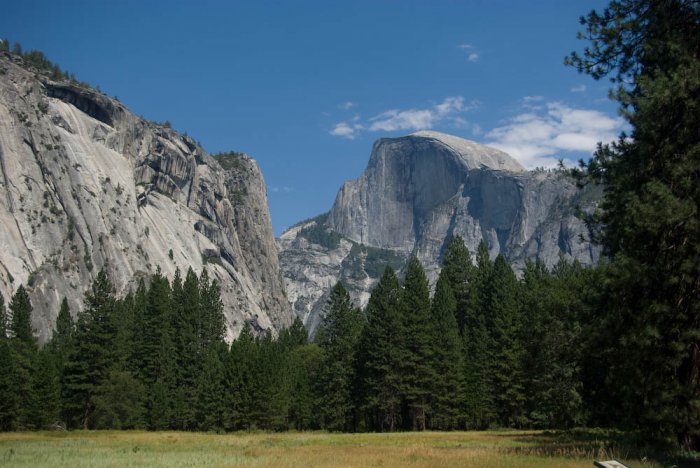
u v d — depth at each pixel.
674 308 27.20
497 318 92.81
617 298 28.67
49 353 114.06
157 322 118.81
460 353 95.12
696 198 26.05
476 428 94.12
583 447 35.91
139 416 104.81
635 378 28.27
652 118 27.52
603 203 31.80
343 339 109.38
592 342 30.34
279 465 30.42
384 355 93.69
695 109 26.88
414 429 95.69
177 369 119.94
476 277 119.25
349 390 103.50
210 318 148.75
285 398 108.31
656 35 30.53
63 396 103.69
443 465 28.61
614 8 31.73
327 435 76.62
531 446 40.69
